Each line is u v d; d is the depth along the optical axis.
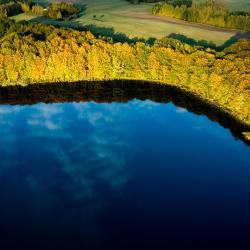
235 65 115.38
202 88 121.44
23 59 130.25
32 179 87.06
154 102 122.56
